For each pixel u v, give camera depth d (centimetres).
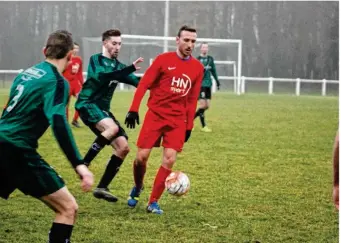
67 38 623
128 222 838
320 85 5256
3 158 605
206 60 2000
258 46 6178
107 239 760
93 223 829
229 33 6272
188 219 860
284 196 1021
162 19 6306
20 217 854
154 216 873
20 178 612
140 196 1008
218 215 885
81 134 1838
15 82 618
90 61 1004
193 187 1077
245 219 866
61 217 630
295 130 2053
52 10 6344
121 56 4947
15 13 6103
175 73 886
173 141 893
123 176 1179
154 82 902
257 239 771
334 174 539
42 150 1495
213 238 771
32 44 6088
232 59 5006
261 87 5309
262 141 1747
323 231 813
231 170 1262
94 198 983
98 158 1401
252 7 6222
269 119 2433
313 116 2605
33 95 600
